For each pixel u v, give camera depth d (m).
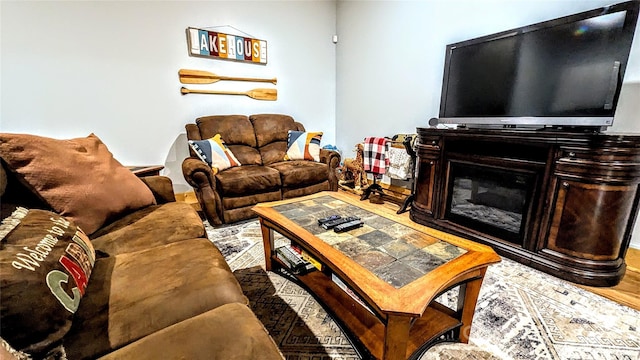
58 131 2.54
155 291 0.90
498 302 1.48
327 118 4.25
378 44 3.46
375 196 3.41
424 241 1.26
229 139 3.06
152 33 2.82
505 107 2.04
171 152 3.11
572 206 1.62
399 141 2.88
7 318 0.59
